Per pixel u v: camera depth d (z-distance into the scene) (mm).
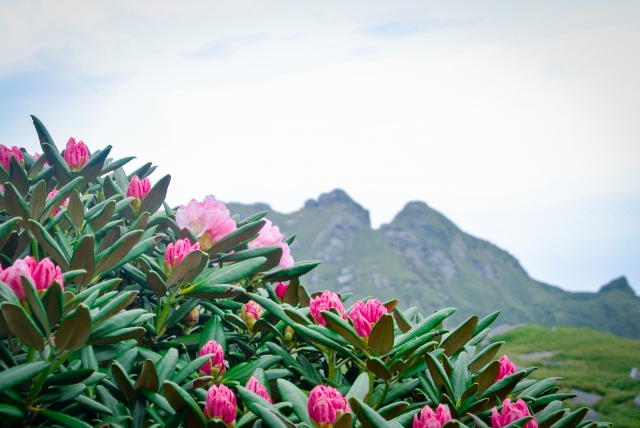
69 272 1659
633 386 18922
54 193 2281
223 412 1480
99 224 2105
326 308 1817
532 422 1429
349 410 1468
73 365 1633
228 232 2180
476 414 1631
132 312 1579
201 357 1652
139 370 1742
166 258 1926
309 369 1910
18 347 1541
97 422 1563
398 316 1935
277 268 2359
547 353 24719
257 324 2004
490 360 1832
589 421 1605
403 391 1709
